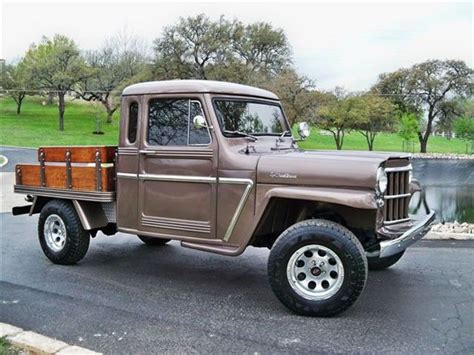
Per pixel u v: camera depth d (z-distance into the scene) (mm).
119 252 6188
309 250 3916
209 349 3379
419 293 4512
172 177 4586
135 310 4141
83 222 5340
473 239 6707
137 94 4797
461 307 4148
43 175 5613
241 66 39156
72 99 54281
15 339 3369
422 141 38656
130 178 4875
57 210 5492
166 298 4453
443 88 38469
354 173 3795
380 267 5262
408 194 4430
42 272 5297
